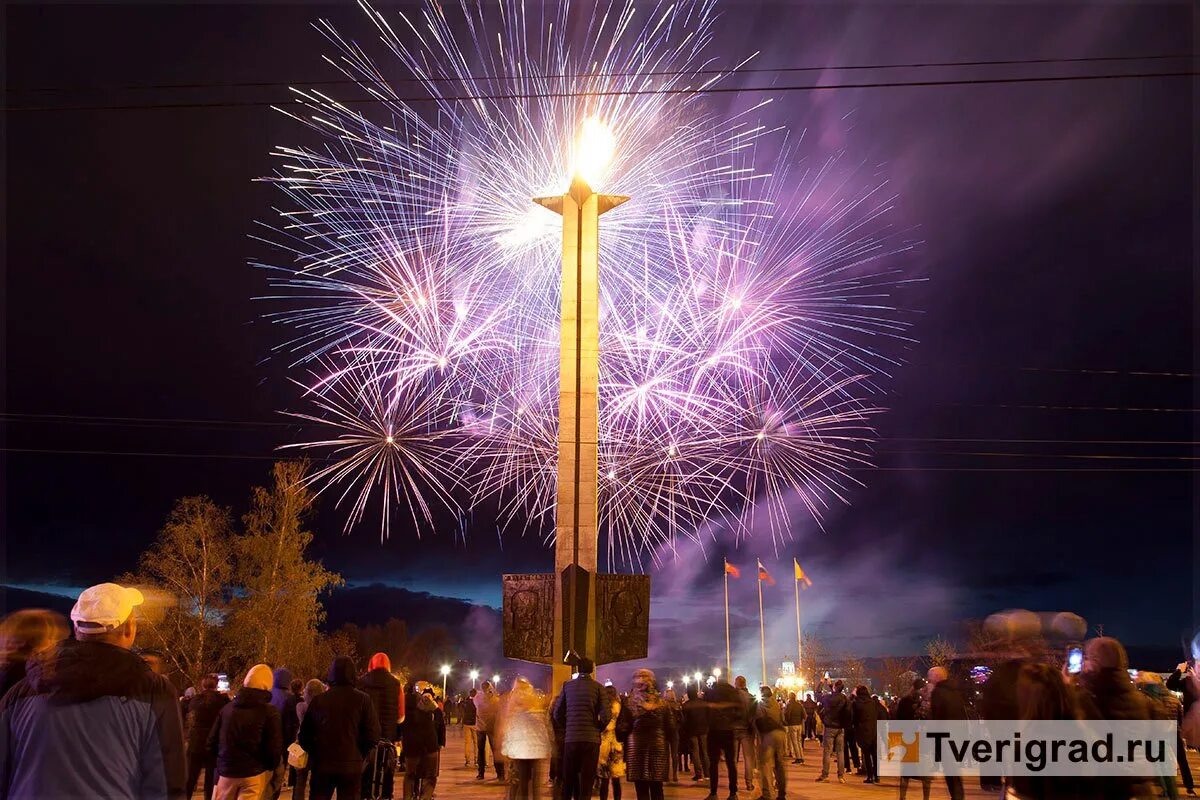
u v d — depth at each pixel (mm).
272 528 41219
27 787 3941
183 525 38812
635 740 11875
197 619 38406
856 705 16984
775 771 13445
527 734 10539
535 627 13352
